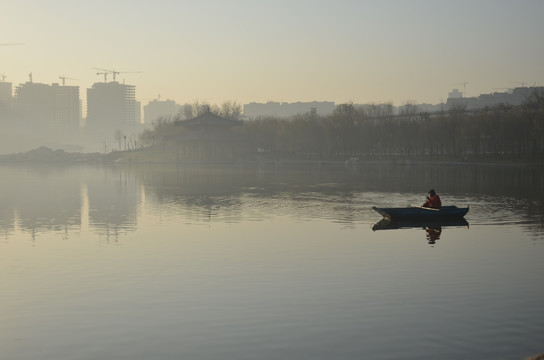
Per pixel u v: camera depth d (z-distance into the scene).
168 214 57.09
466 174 123.31
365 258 34.94
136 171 161.25
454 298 26.30
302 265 33.09
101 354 20.33
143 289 28.14
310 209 61.00
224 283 29.14
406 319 23.45
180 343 21.19
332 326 22.72
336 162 189.38
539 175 118.00
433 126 177.25
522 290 27.62
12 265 33.44
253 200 71.38
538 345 20.69
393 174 127.06
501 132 156.75
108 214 57.28
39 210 60.97
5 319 23.88
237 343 21.14
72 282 29.52
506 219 51.88
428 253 36.34
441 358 19.67
